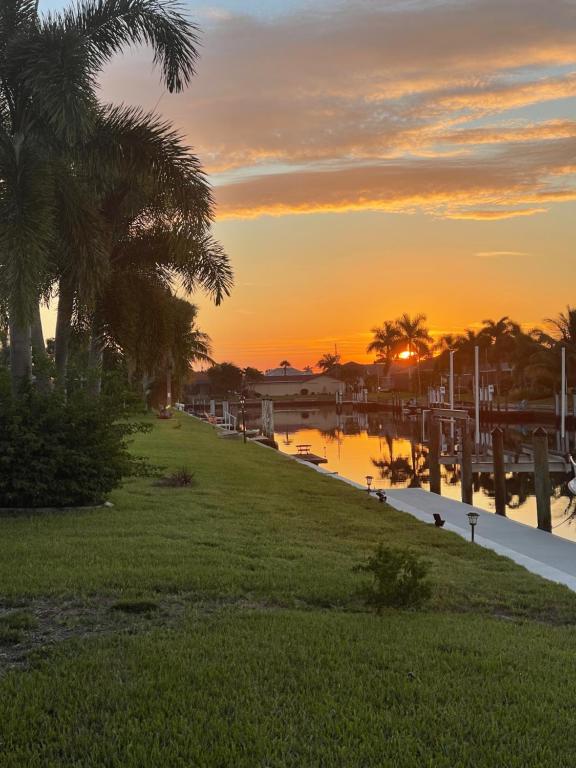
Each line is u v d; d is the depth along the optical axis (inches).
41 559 331.3
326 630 238.7
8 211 445.1
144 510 493.0
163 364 853.8
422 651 219.1
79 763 147.5
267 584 304.8
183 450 1058.1
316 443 2009.1
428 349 4168.3
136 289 678.5
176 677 192.1
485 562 418.0
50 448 469.7
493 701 182.5
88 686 185.2
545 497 702.5
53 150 509.0
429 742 158.6
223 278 706.2
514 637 245.8
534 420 2581.2
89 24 524.7
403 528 522.3
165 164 534.6
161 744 156.6
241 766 146.1
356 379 6245.1
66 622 244.5
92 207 511.8
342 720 167.5
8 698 178.1
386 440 2105.1
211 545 385.4
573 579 386.9
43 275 490.9
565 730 166.4
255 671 197.9
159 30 529.3
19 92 489.7
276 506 572.7
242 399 1755.7
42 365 490.6
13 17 489.4
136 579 300.2
